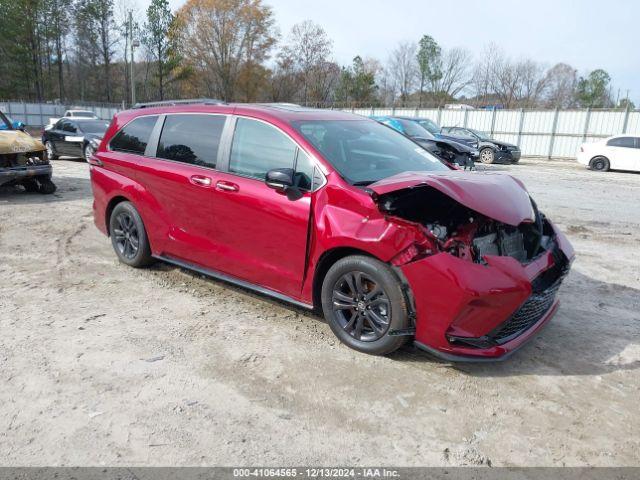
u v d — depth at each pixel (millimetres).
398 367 3617
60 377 3426
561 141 27266
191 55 59469
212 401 3189
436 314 3301
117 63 66062
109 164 5609
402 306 3461
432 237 3318
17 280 5250
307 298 3998
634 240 7586
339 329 3875
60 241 6820
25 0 57875
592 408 3199
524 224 3893
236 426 2959
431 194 3730
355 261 3605
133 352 3771
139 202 5234
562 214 9641
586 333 4266
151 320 4328
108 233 5895
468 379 3492
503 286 3225
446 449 2799
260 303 4711
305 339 4012
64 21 61906
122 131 5629
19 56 58969
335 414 3084
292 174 3844
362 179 3873
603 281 5645
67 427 2926
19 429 2904
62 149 16984
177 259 5098
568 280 5648
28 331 4086
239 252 4383
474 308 3217
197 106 4945
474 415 3102
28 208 9109
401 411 3125
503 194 3566
